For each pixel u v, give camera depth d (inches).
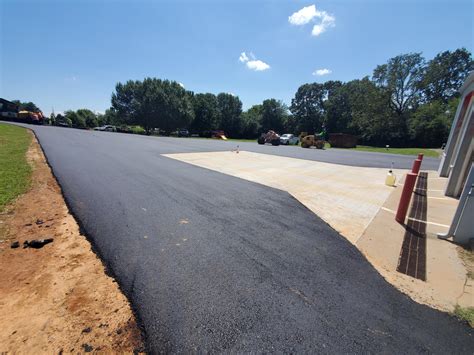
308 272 114.7
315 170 412.5
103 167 322.3
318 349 73.8
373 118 1739.7
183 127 1914.4
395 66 1697.8
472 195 148.5
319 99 2454.5
